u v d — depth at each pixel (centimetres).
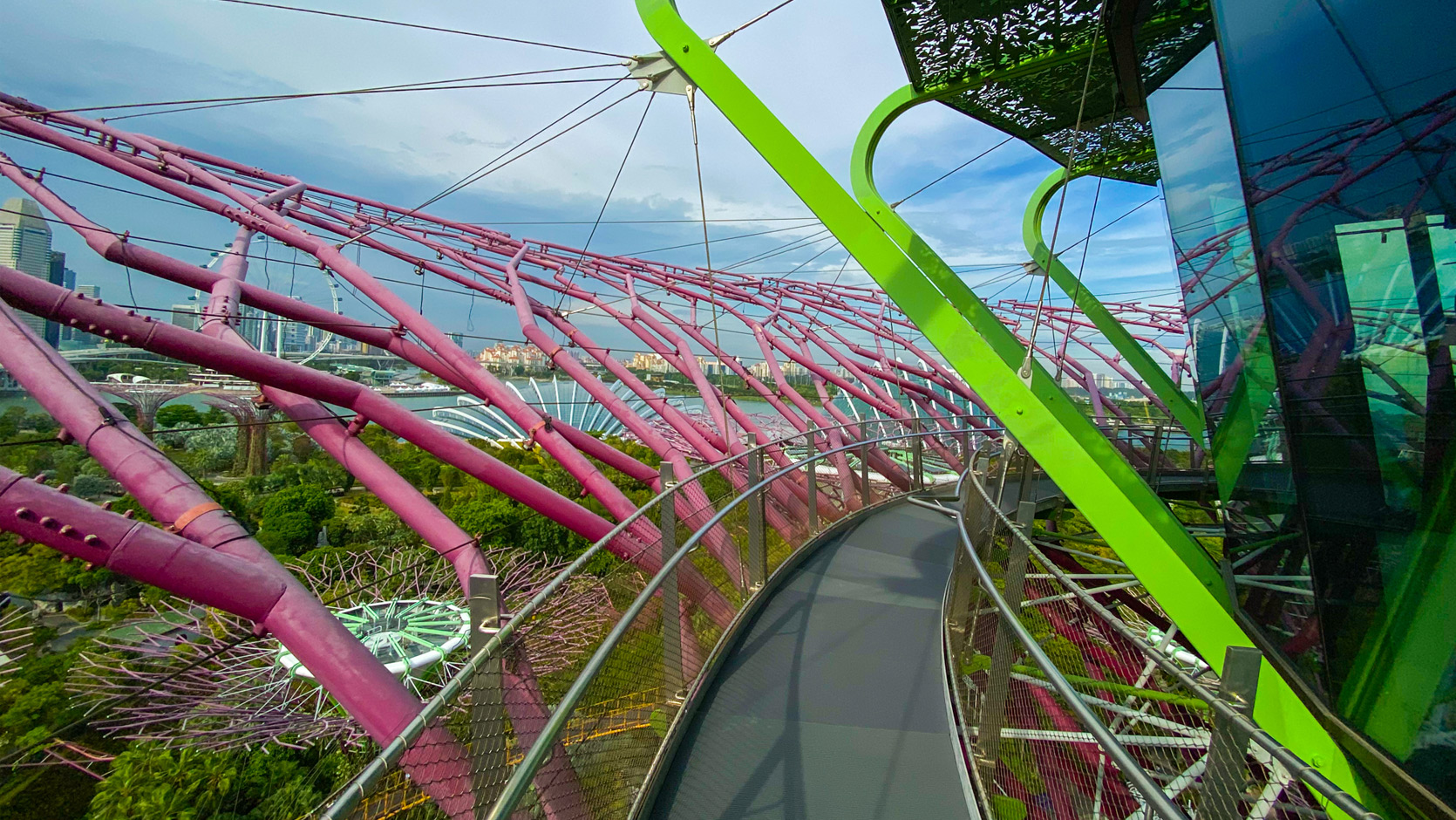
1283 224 345
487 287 2742
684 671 438
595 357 2672
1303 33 315
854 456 1961
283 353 2555
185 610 2419
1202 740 356
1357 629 296
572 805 277
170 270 1452
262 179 2459
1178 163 540
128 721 1908
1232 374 458
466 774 241
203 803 1755
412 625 2522
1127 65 669
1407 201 254
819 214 607
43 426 2214
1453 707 239
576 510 1455
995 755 347
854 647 530
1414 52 244
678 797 348
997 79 843
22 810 1625
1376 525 282
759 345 3347
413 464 4278
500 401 1659
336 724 2108
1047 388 751
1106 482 507
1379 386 277
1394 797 289
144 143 1978
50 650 2062
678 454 2055
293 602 803
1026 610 504
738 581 597
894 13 730
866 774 367
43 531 697
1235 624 457
